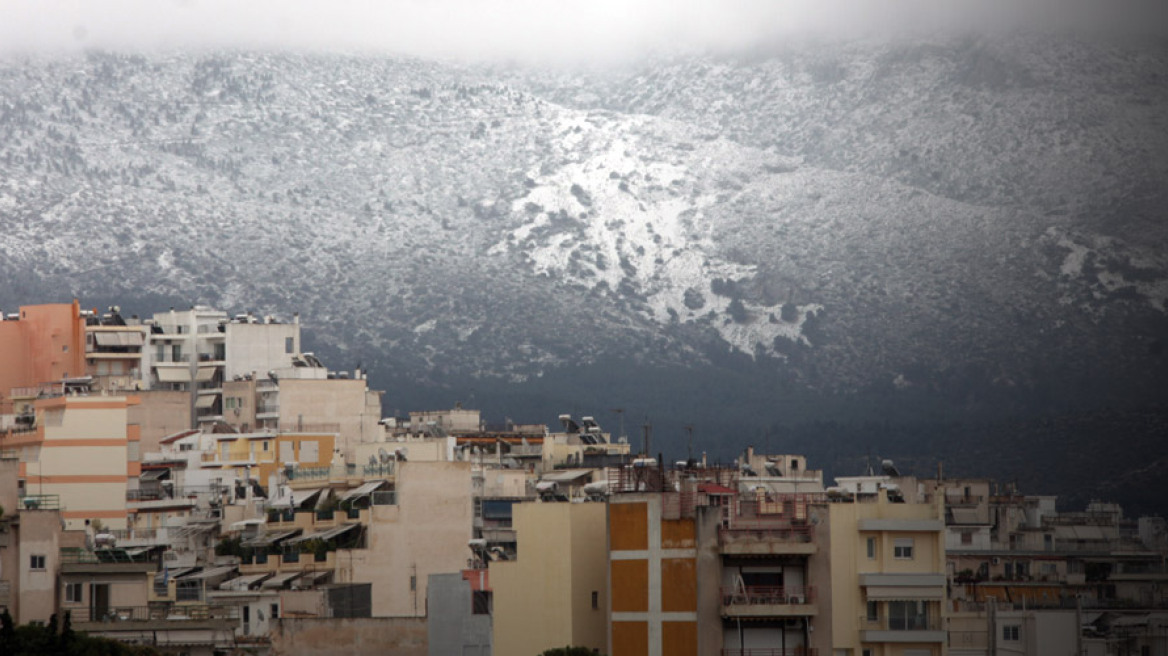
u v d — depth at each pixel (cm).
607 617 18888
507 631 19738
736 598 18338
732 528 18512
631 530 18700
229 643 19675
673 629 18388
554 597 19500
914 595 18650
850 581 18638
